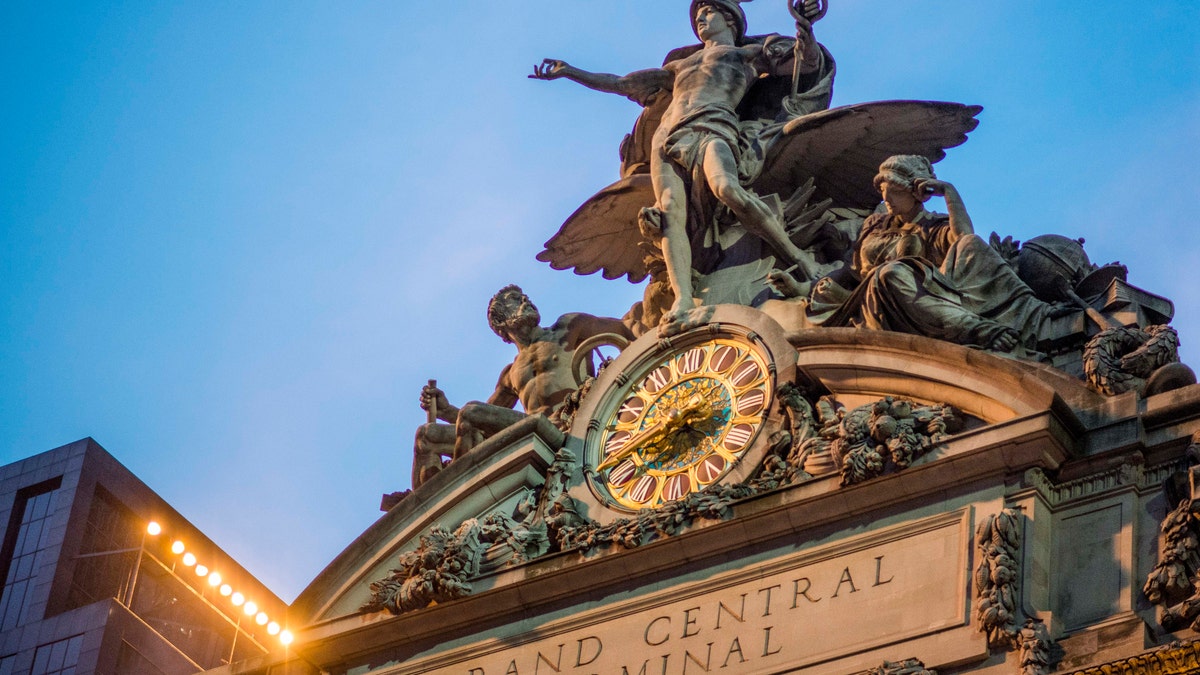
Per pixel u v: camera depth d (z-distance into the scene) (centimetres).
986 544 3588
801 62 4534
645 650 3834
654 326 4359
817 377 3975
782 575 3784
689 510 3888
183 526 5566
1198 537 3475
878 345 3894
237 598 4822
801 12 4553
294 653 4188
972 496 3688
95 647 5250
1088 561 3572
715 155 4375
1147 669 3344
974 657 3509
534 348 4453
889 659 3591
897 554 3697
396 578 4134
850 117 4378
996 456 3666
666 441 4097
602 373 4247
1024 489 3641
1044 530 3616
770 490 3838
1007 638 3494
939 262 4078
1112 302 3875
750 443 3962
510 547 4050
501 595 4000
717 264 4369
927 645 3572
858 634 3653
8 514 5612
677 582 3878
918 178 4103
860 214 4425
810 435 3906
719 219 4400
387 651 4125
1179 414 3641
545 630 3950
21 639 5347
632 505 4047
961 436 3703
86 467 5616
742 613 3784
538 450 4175
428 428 4438
